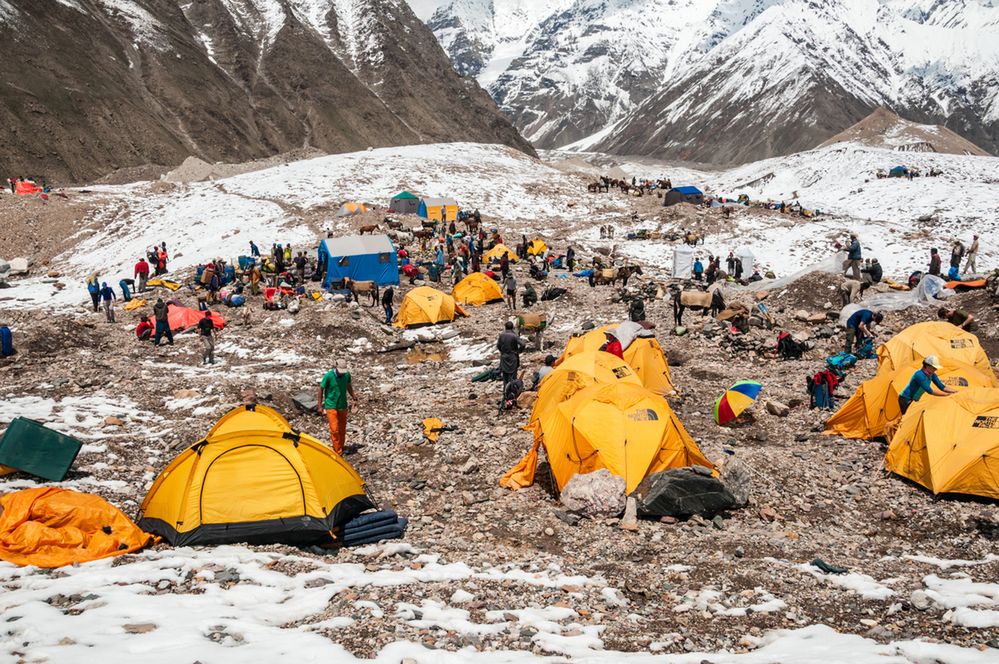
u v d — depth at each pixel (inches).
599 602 310.8
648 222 2201.0
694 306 1001.5
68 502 352.2
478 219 1931.6
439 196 2316.7
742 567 348.2
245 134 5944.9
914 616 295.3
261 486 372.2
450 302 1108.5
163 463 501.0
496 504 434.6
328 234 1754.4
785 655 252.7
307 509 372.2
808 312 946.7
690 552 366.0
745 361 780.6
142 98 5516.7
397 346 983.0
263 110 6505.9
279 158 3302.2
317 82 7180.1
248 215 2057.1
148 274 1478.8
